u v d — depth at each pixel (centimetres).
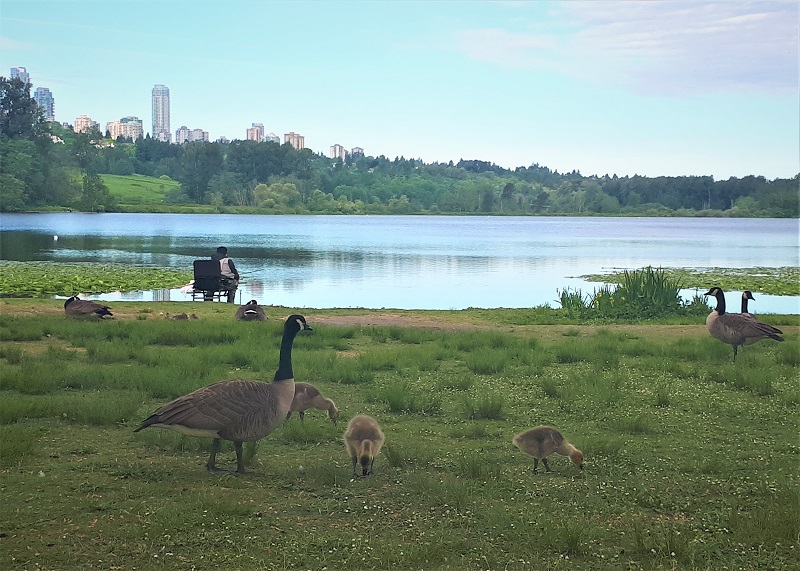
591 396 1242
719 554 655
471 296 3394
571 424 1095
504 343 1767
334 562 623
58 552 633
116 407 1057
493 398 1150
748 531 688
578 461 876
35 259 4950
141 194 17225
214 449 843
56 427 1015
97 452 909
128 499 753
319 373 1385
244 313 2123
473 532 694
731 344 1620
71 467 847
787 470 884
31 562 615
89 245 6431
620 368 1499
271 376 1316
